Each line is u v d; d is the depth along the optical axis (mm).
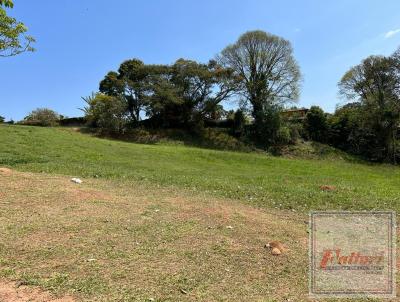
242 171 20719
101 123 38750
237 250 5629
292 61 45281
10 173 10109
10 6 8445
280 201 9539
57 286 4227
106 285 4312
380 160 40219
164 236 5996
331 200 9828
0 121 41719
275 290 4465
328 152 40719
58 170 12703
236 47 45656
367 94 42938
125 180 11508
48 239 5551
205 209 7883
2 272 4469
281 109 43500
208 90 44781
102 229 6117
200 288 4387
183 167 19562
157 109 42000
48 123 41812
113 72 43625
